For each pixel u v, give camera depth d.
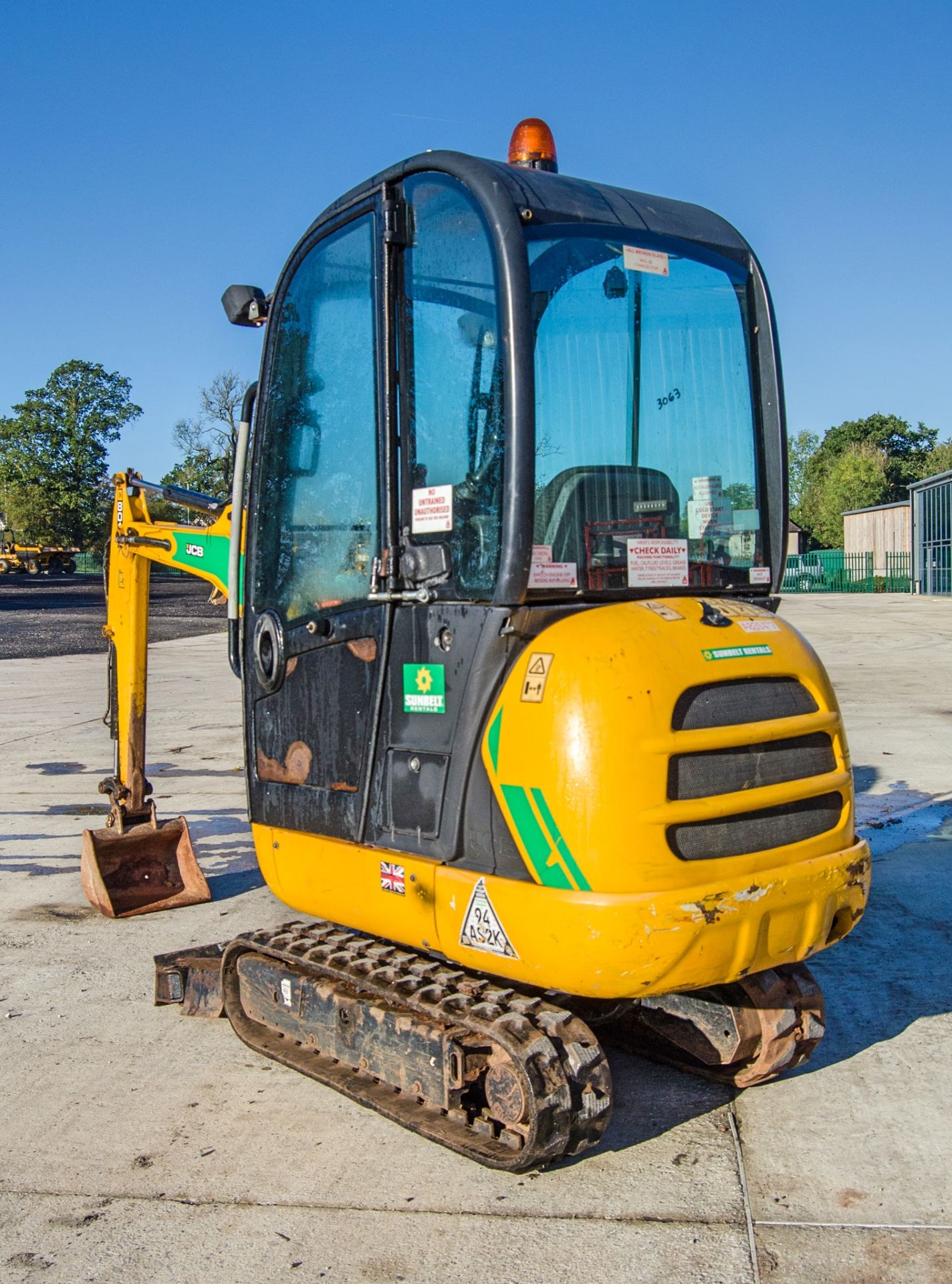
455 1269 2.99
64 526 92.75
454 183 3.33
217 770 9.96
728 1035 3.75
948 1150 3.56
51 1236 3.19
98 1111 3.92
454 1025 3.47
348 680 3.70
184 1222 3.24
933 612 30.97
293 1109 3.91
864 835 7.18
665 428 3.69
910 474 80.56
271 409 4.14
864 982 4.91
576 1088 3.26
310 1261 3.04
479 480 3.24
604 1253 3.05
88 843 6.14
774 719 3.39
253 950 4.35
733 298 3.95
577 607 3.35
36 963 5.41
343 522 3.71
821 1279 2.93
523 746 3.15
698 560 3.75
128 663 6.05
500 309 3.14
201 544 5.40
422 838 3.44
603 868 3.04
